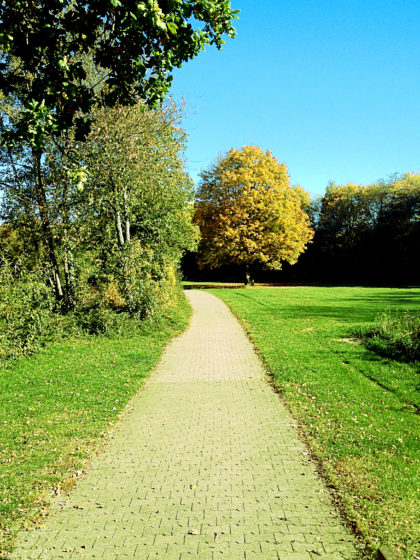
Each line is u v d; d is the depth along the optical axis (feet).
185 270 192.85
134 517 13.28
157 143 49.80
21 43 16.94
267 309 68.39
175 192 62.49
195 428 20.70
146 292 50.49
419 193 155.94
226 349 39.50
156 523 12.93
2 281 37.04
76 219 49.21
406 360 31.60
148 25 16.33
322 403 23.22
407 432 18.88
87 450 18.29
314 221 198.29
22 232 50.75
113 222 59.98
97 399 24.95
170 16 15.87
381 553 9.14
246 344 41.57
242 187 120.78
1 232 52.26
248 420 21.54
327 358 33.32
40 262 49.90
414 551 11.07
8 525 12.96
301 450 17.80
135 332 45.62
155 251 68.18
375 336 38.68
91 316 45.39
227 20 18.63
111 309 48.42
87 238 55.52
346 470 15.64
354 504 13.47
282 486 14.89
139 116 46.37
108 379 29.09
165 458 17.47
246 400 24.75
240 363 33.96
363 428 19.42
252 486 14.98
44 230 48.73
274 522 12.80
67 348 39.01
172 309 63.82
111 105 19.79
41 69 17.78
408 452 16.85
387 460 16.30
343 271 175.01
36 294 39.60
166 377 30.30
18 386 27.68
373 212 175.11
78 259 52.13
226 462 16.96
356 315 57.67
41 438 19.51
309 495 14.25
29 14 17.04
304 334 44.24
